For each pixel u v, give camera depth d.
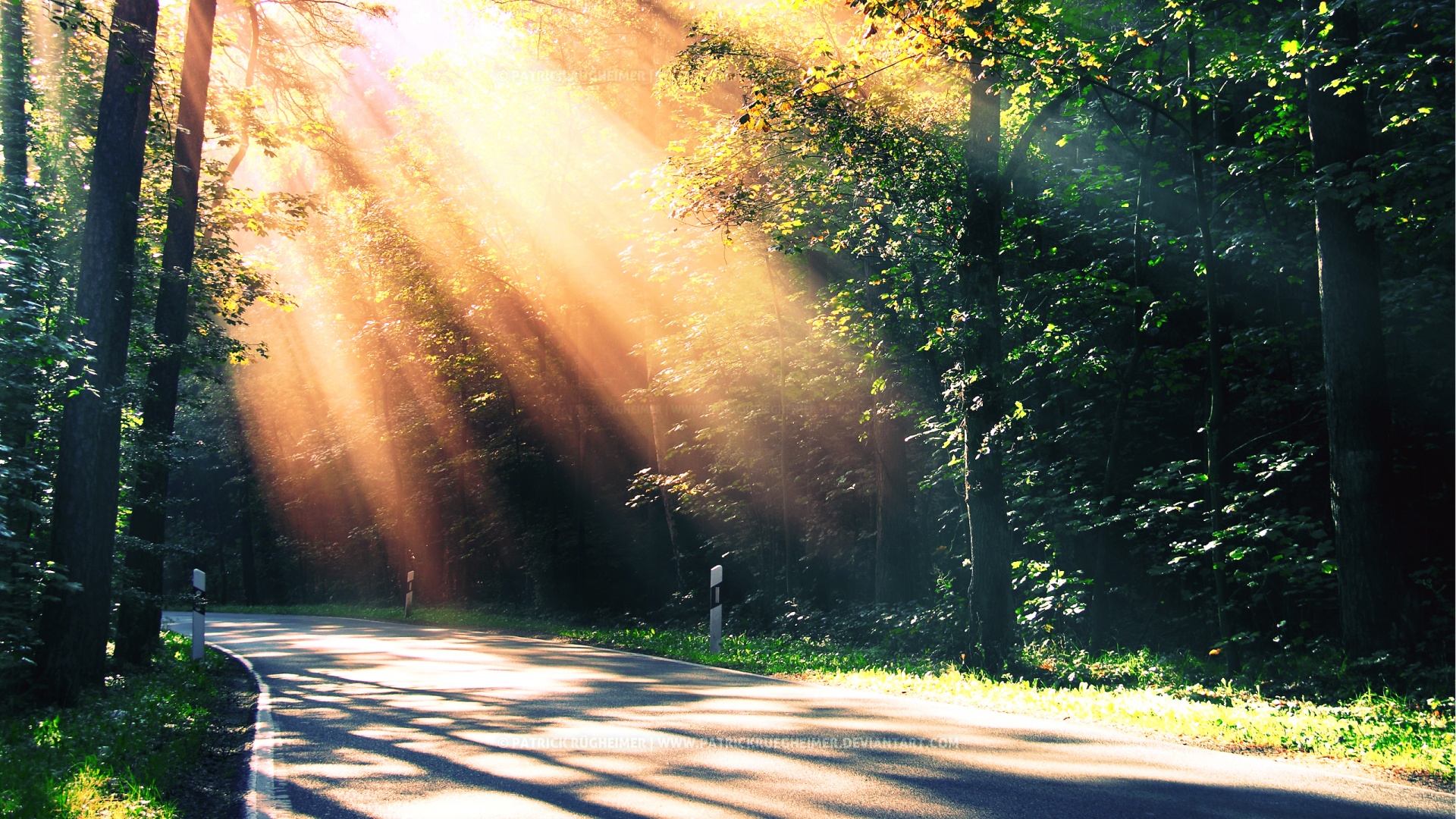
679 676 13.85
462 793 6.48
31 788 6.35
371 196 28.02
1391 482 11.60
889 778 6.71
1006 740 8.20
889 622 18.98
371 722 9.73
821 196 15.09
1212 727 8.60
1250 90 15.13
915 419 18.70
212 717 10.74
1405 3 11.27
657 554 31.48
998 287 14.44
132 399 12.95
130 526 16.67
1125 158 17.02
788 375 21.50
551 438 34.69
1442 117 11.14
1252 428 15.82
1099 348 15.84
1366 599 11.45
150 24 12.95
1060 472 15.99
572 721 9.41
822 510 24.53
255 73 19.09
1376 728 8.27
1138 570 17.69
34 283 11.17
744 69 15.33
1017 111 16.16
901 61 12.06
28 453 12.24
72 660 11.75
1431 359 14.43
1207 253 13.88
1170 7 13.25
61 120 15.88
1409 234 12.41
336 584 53.50
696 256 21.75
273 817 6.04
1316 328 15.05
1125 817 5.70
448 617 31.41
